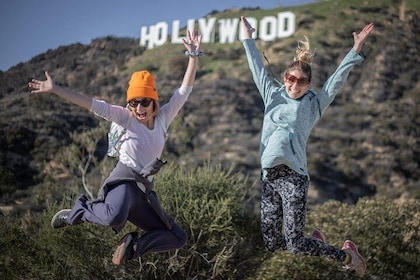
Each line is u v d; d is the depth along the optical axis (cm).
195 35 473
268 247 488
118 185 436
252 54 507
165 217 442
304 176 468
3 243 955
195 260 968
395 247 1057
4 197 2623
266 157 465
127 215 429
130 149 439
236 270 958
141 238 440
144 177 434
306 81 471
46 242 959
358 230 1072
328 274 951
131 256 438
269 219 480
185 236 452
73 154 2277
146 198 440
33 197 2609
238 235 992
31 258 952
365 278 981
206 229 955
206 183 1066
